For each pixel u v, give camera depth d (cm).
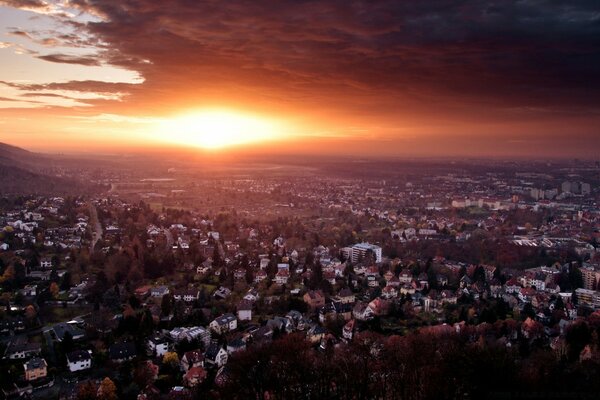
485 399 11300
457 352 12712
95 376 16862
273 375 12219
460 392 11600
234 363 12762
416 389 12050
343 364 12581
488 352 12700
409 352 13150
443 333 18050
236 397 12056
